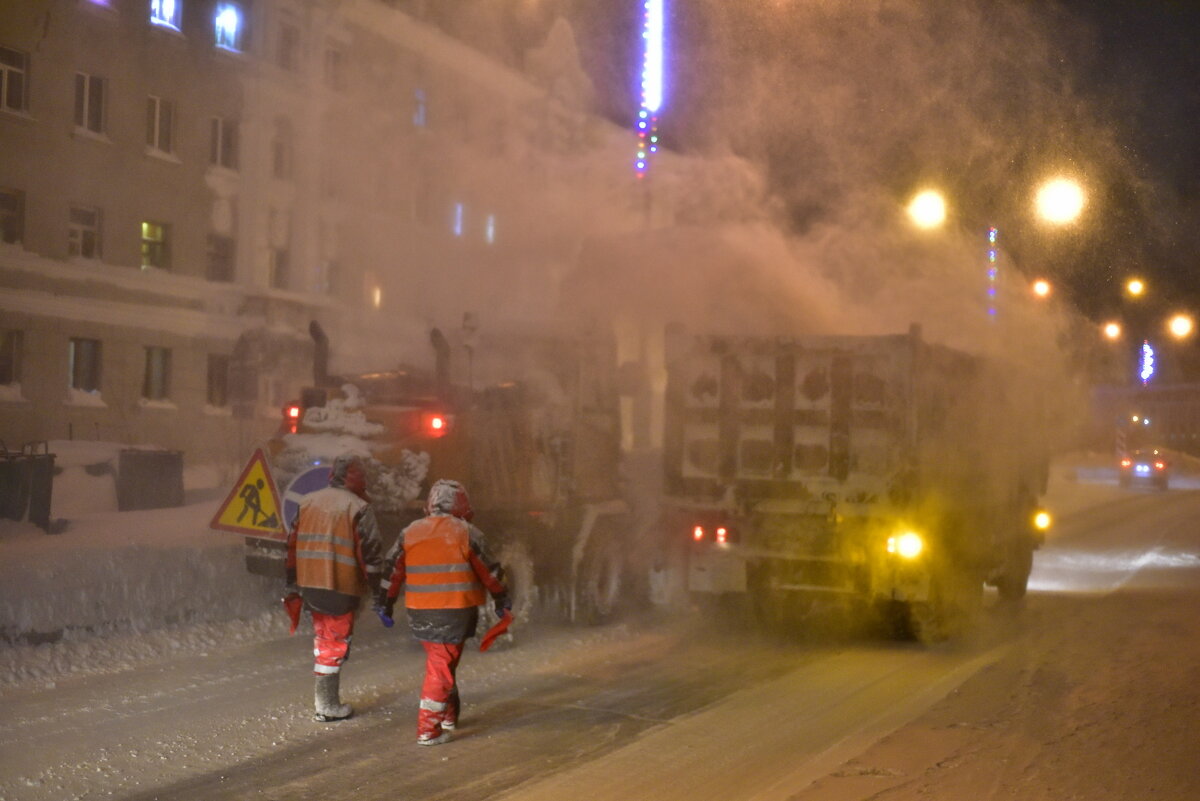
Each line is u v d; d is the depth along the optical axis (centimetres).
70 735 619
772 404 976
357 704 698
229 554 1020
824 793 534
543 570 1005
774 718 687
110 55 2772
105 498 1529
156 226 2922
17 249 2567
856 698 745
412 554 630
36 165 2608
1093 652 923
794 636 990
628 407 1145
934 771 571
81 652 796
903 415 934
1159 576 1527
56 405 2648
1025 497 1271
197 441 2969
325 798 531
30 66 2595
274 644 863
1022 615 1155
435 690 621
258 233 3144
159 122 2919
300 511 671
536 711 697
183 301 2944
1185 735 645
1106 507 2912
